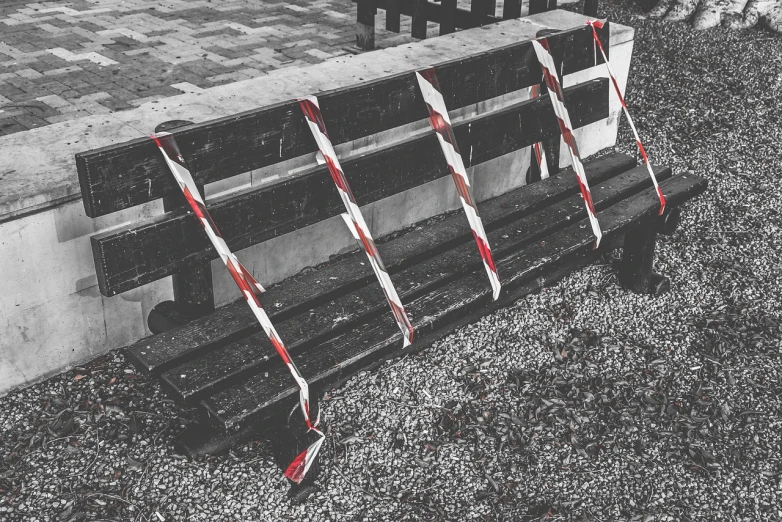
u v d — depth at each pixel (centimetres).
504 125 366
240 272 268
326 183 302
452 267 327
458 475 297
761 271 445
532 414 328
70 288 322
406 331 288
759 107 635
